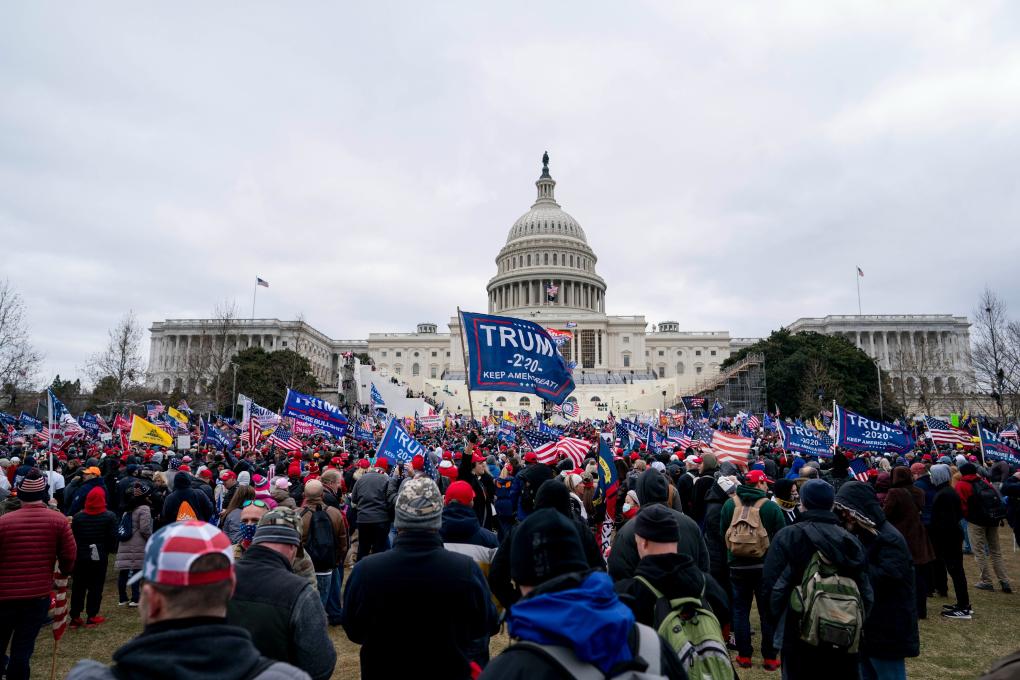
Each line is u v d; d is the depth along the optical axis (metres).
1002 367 52.56
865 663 8.59
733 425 58.34
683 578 5.32
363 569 5.55
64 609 9.34
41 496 9.01
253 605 5.12
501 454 28.72
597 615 3.14
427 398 111.50
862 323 155.88
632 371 151.88
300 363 107.69
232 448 32.91
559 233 173.50
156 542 3.25
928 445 38.31
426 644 5.32
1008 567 17.45
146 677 2.88
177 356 155.00
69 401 75.38
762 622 9.99
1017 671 2.73
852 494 8.21
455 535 7.81
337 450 24.27
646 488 7.57
